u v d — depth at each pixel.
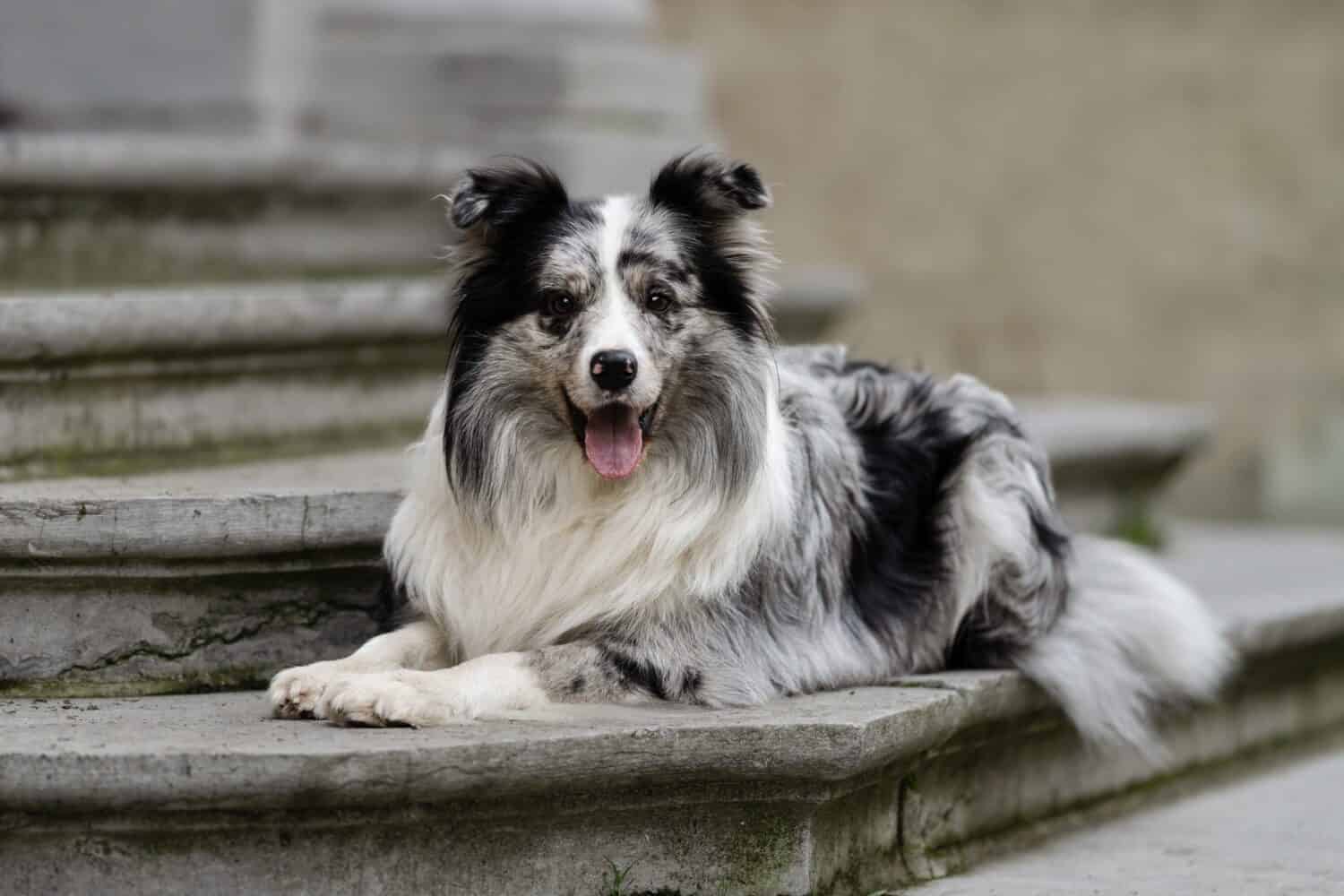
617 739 6.79
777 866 7.17
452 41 14.50
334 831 6.60
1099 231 18.81
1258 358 18.62
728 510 7.77
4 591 7.73
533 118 13.99
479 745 6.57
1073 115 18.84
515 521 7.77
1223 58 18.72
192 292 9.73
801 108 18.94
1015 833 8.73
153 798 6.41
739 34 18.92
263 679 8.18
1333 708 11.62
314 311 10.02
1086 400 18.05
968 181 18.91
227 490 8.14
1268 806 9.68
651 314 7.68
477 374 7.79
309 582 8.29
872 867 7.71
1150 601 9.25
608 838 6.98
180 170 11.68
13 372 8.70
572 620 7.69
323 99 14.70
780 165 18.92
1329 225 18.53
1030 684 8.68
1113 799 9.55
